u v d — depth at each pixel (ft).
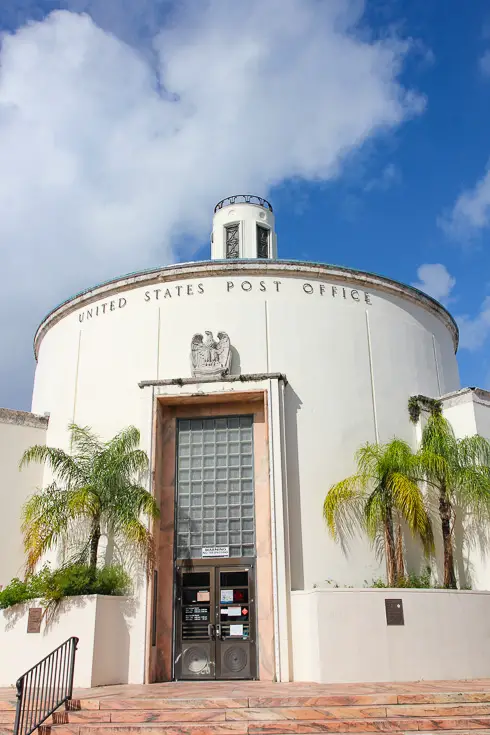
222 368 52.90
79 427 56.18
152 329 56.44
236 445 52.85
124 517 47.50
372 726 30.07
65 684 36.14
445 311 67.21
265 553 49.03
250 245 75.36
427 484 53.06
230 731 30.48
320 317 56.49
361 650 41.63
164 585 49.42
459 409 56.49
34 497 51.39
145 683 44.16
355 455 53.21
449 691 34.71
